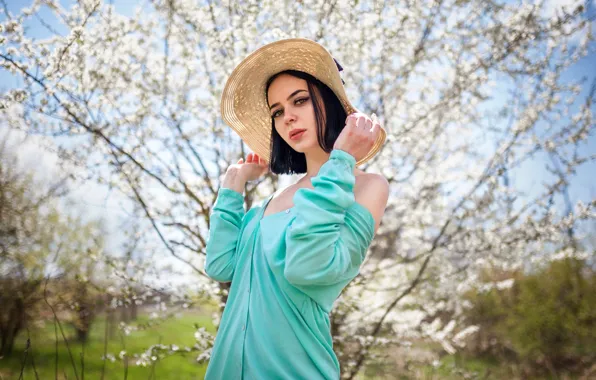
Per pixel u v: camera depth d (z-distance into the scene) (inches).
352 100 140.7
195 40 130.4
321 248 42.6
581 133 153.6
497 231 156.1
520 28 135.5
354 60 135.2
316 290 46.1
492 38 139.5
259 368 44.9
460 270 151.9
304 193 46.1
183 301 127.9
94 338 243.9
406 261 141.5
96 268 155.3
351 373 136.9
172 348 120.9
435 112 145.9
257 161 67.6
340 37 130.9
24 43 107.1
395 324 161.2
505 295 304.8
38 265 220.7
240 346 46.9
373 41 134.9
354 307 132.8
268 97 60.3
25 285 216.4
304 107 55.6
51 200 221.0
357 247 46.9
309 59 56.3
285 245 47.4
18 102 108.4
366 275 135.2
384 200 50.6
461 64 141.6
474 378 191.8
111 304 129.7
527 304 292.0
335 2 121.3
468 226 158.7
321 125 54.9
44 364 214.1
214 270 55.7
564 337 283.9
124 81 121.4
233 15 127.1
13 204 224.7
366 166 135.6
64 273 198.7
